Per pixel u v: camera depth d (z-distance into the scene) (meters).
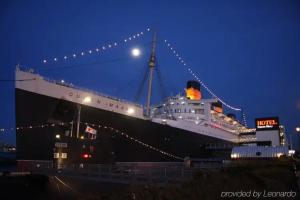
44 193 23.20
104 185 25.09
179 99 62.56
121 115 40.66
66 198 21.89
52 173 28.47
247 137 77.19
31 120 32.84
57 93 34.56
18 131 32.50
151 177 22.67
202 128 58.22
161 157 46.91
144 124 44.09
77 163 31.52
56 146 30.48
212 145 59.94
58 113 34.81
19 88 32.31
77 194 22.33
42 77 34.03
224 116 69.50
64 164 30.53
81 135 36.12
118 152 40.03
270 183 16.95
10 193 22.27
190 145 53.78
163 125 47.59
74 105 35.75
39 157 32.84
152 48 47.94
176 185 16.45
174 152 49.72
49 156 33.25
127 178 24.22
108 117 39.03
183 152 51.78
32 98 32.88
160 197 14.12
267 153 38.97
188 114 61.03
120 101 41.12
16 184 23.56
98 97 38.31
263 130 53.22
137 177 23.50
